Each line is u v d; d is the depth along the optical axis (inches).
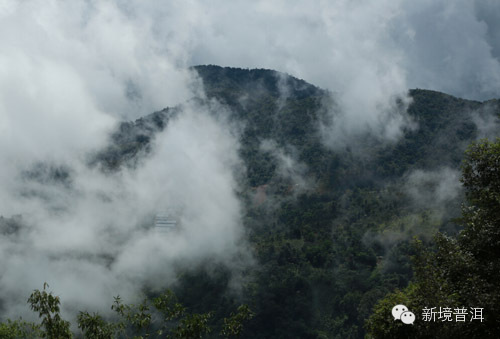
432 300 692.1
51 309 712.4
